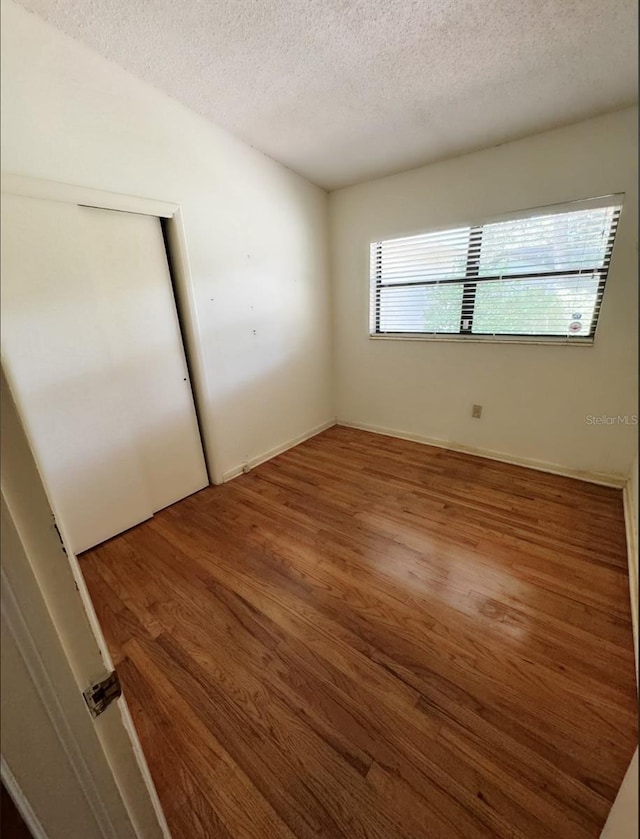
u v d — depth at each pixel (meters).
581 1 1.33
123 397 2.06
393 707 1.18
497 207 2.46
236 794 0.99
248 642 1.43
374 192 2.97
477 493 2.44
